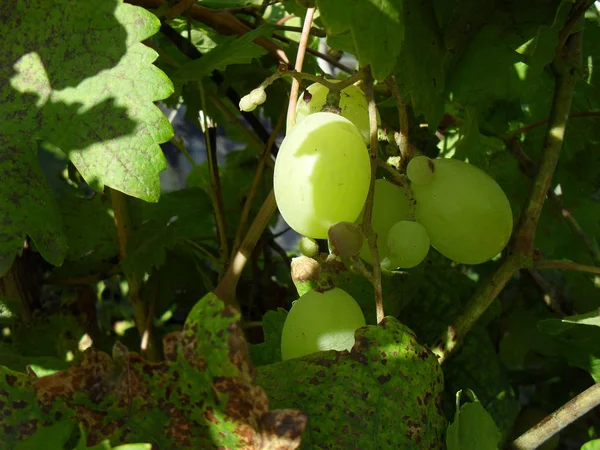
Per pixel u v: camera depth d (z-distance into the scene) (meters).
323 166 0.13
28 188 0.16
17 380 0.12
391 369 0.13
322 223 0.13
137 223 0.25
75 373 0.12
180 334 0.12
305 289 0.15
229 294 0.18
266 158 0.22
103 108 0.16
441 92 0.17
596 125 0.23
